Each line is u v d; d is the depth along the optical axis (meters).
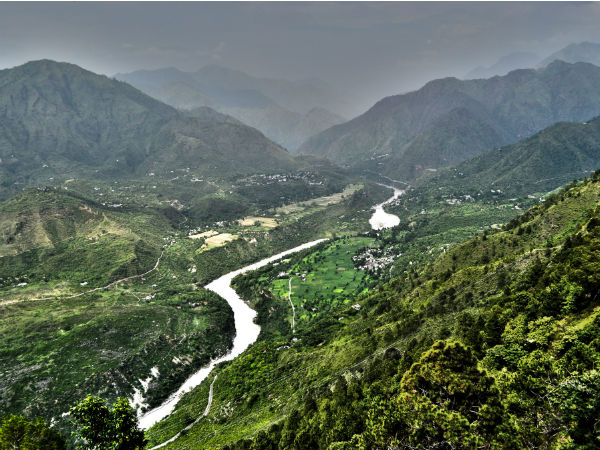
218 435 106.12
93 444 51.03
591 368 44.19
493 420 40.91
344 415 64.69
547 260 102.25
